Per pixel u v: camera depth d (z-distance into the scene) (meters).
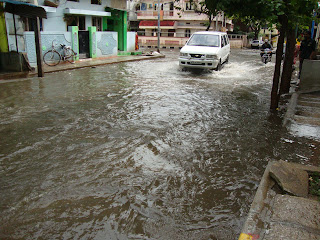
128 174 4.15
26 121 6.25
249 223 2.84
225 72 14.01
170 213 3.33
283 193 3.41
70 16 17.25
